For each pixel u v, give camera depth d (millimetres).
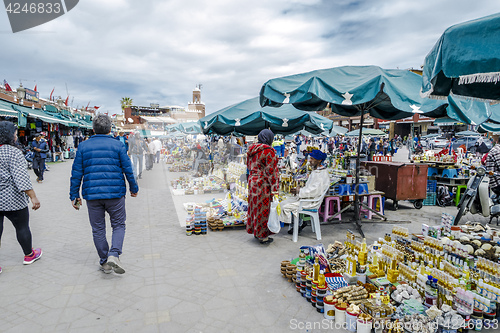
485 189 5430
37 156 11102
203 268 3973
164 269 3920
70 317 2816
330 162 7578
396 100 3857
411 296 3025
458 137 26344
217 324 2752
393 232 4043
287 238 5320
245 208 6180
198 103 44188
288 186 6605
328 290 3064
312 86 4020
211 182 10039
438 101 3992
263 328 2711
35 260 4082
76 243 4812
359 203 6172
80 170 3574
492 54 1869
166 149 19516
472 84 2963
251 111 6895
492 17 1903
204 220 5457
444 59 2170
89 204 3600
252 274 3820
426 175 7555
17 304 3027
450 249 3266
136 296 3225
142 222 6191
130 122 39125
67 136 22875
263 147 4785
